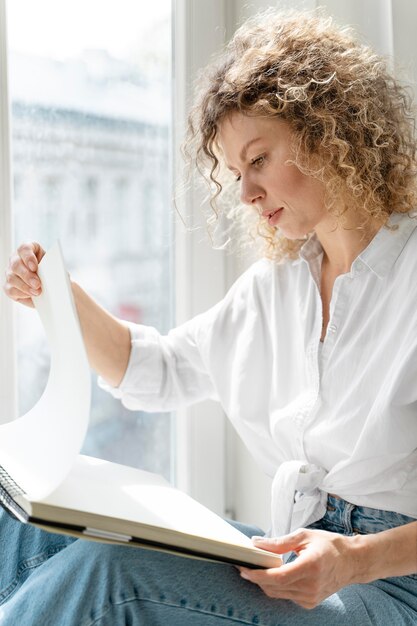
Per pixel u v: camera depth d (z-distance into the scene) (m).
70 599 0.86
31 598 0.87
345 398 1.08
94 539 0.80
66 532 0.79
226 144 1.11
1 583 1.03
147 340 1.29
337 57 1.12
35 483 0.87
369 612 0.95
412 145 1.17
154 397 1.30
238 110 1.07
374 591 0.99
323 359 1.12
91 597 0.86
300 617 0.92
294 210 1.10
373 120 1.11
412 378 1.02
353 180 1.09
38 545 1.05
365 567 0.91
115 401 1.52
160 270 1.54
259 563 0.87
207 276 1.54
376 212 1.11
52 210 1.40
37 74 1.36
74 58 1.40
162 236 1.53
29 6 1.34
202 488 1.59
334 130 1.07
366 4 1.34
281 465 1.12
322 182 1.09
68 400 0.92
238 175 1.14
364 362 1.09
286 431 1.15
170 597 0.88
